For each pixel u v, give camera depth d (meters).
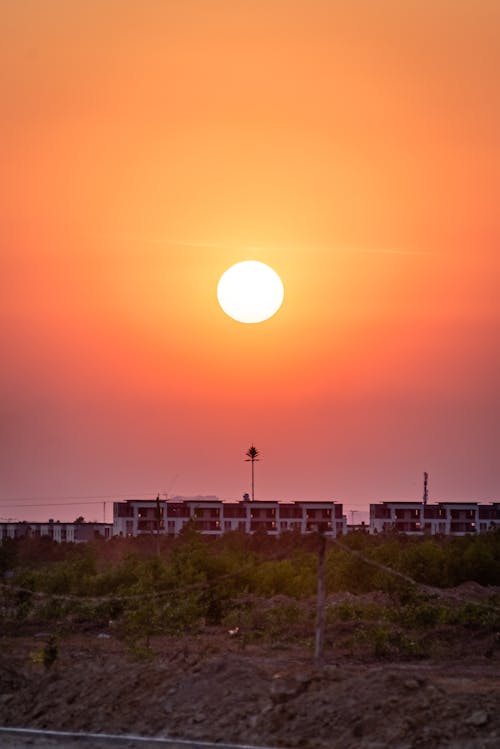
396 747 58.44
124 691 69.50
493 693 64.25
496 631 110.12
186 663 75.31
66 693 71.19
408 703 61.84
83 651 100.69
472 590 161.50
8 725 68.75
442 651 100.75
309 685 66.00
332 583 151.12
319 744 60.12
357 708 62.25
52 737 65.31
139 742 63.16
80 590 140.38
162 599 117.06
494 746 57.06
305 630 114.50
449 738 58.56
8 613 129.25
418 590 129.00
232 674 68.62
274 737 61.47
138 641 106.75
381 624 111.75
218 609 125.44
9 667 82.00
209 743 61.59
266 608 130.00
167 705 66.69
